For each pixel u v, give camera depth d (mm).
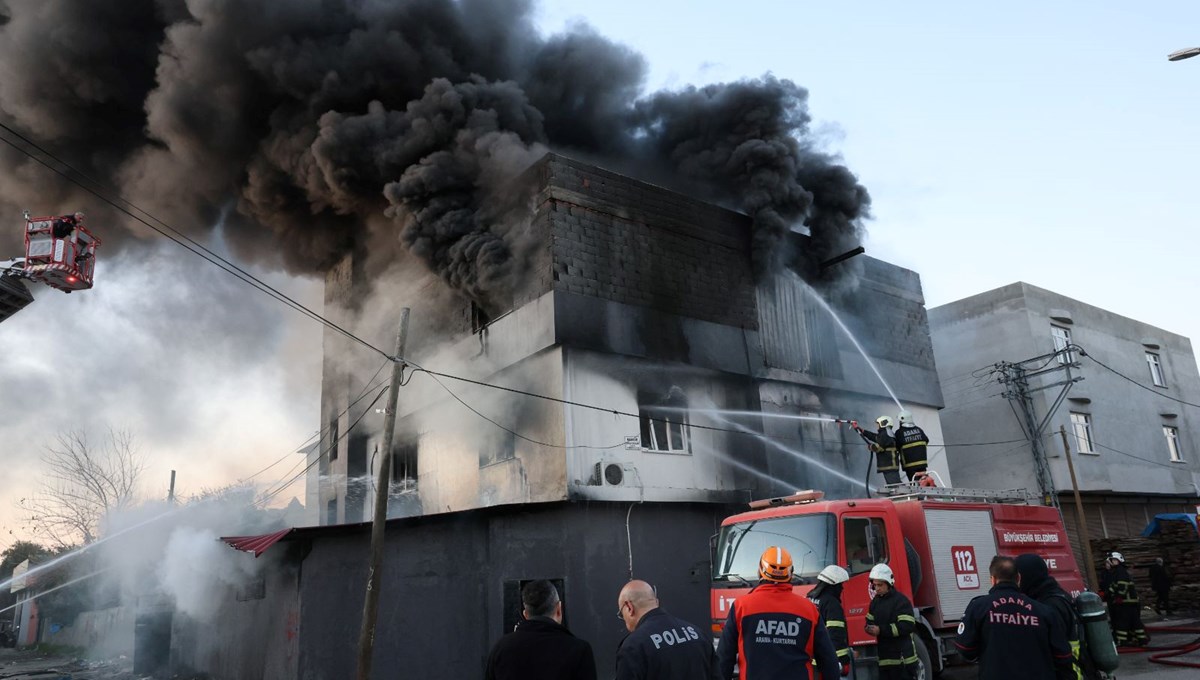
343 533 12594
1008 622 4434
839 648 6082
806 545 8711
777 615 4293
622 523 13516
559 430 13688
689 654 3664
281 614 12836
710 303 16219
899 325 20266
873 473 18219
